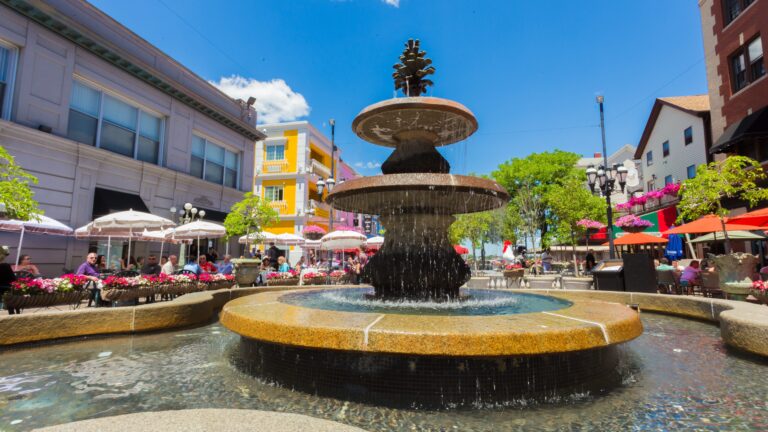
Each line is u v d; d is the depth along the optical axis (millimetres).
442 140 7027
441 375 3193
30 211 8539
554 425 2775
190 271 10750
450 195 5477
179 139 19547
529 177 35812
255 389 3490
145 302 8992
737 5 16844
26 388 3449
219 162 23219
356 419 2889
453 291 5719
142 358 4453
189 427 1650
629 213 29797
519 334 3082
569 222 25141
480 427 2748
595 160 51750
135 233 15570
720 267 8883
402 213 5883
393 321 3443
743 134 14359
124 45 16375
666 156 27328
